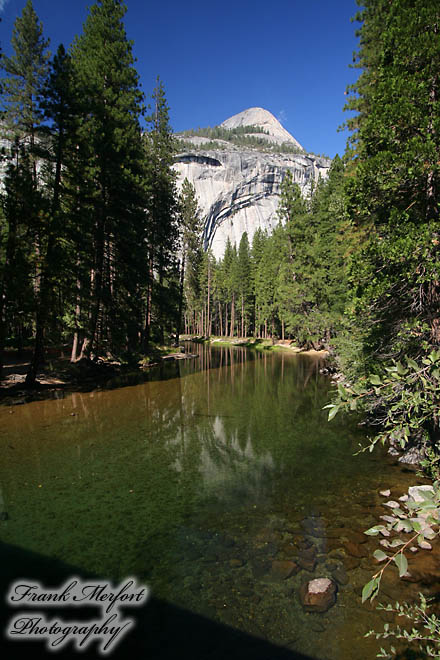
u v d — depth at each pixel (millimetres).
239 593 3609
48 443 8328
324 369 21547
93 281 17391
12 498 5707
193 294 52469
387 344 6938
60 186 14117
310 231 29281
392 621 3207
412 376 2186
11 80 16875
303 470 6883
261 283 44438
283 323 44719
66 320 16969
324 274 24938
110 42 19141
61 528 4840
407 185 6156
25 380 13844
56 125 13695
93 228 16062
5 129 16781
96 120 16422
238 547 4398
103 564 4074
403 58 6078
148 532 4738
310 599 3471
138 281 20703
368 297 6305
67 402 12297
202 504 5535
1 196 11961
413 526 1588
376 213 6938
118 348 23312
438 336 5910
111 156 16688
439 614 3191
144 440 8664
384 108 6004
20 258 12086
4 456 7508
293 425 10203
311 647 2963
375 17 9703
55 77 13328
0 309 12070
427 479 6199
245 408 12344
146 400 13047
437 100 5934
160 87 26031
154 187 25422
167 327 31891
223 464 7211
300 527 4840
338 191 19766
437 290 6023
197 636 3098
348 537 4566
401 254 5461
